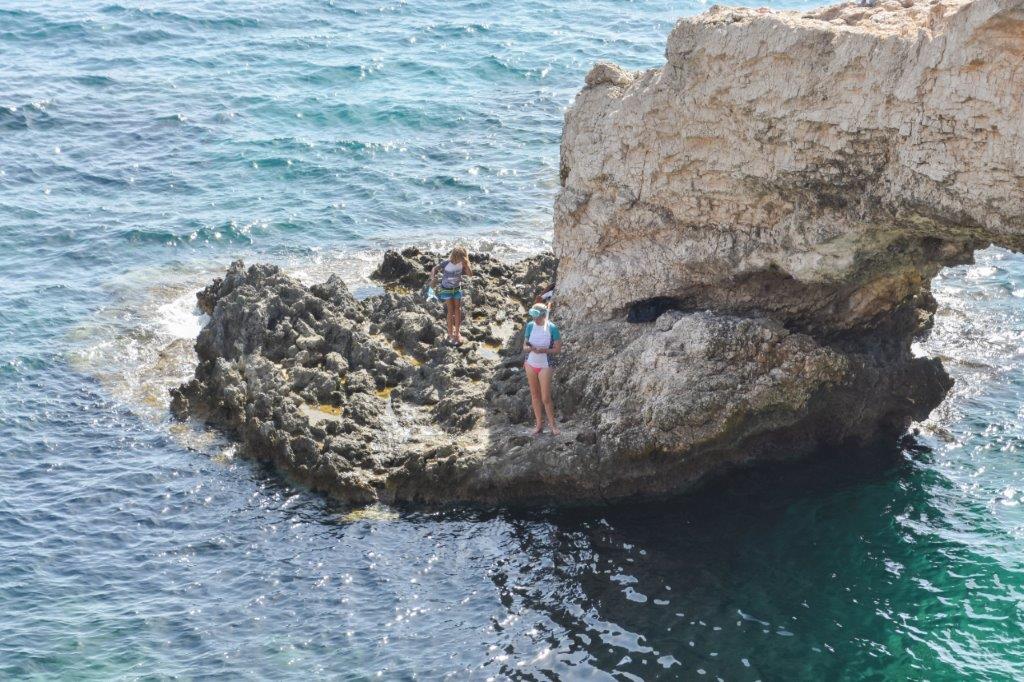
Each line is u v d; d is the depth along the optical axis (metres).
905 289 19.44
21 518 18.58
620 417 18.72
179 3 52.12
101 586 16.97
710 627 15.87
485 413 20.27
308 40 47.09
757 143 17.56
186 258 28.97
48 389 22.70
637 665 15.20
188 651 15.59
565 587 16.88
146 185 33.06
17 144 35.53
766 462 19.59
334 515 18.77
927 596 16.20
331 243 29.78
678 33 18.11
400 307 24.27
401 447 19.75
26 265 28.17
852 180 16.66
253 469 20.05
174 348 24.45
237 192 32.75
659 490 19.02
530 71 43.62
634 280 20.69
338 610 16.45
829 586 16.58
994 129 14.40
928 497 18.58
